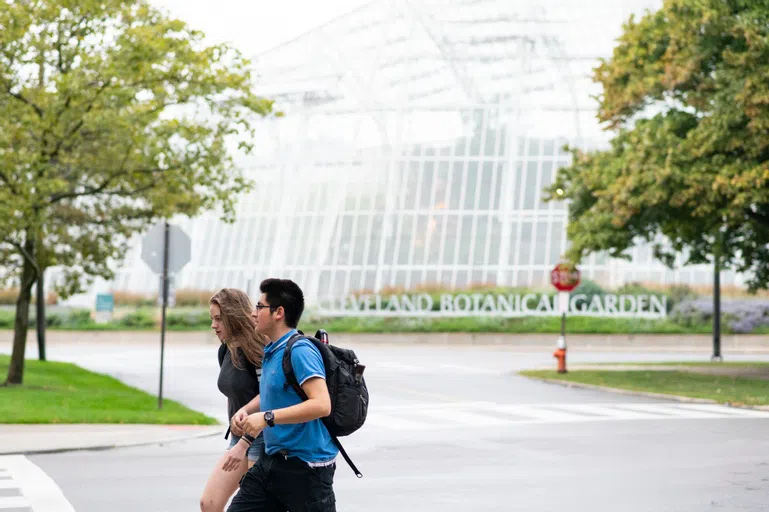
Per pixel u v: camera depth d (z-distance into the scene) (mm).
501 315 60656
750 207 30891
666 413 21594
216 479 7238
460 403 23969
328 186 69000
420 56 68188
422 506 10914
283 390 6461
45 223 25156
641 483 12414
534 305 61875
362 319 61188
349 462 6586
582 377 31234
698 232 33062
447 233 66812
